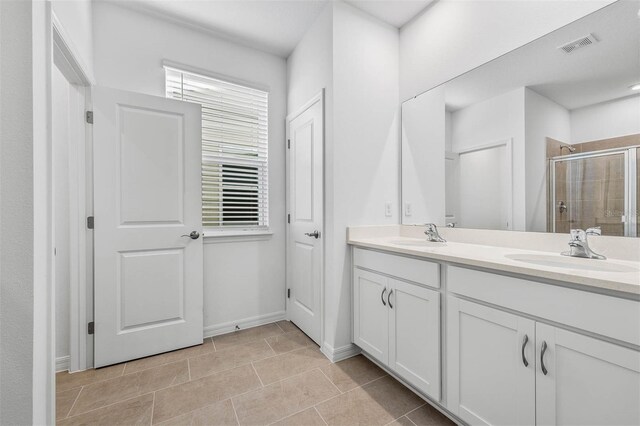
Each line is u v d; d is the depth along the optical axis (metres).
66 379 1.69
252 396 1.54
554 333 0.93
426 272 1.40
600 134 1.22
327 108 1.98
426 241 1.89
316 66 2.13
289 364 1.87
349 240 1.95
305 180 2.29
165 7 2.02
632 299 0.78
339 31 1.93
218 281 2.36
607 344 0.82
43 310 1.00
